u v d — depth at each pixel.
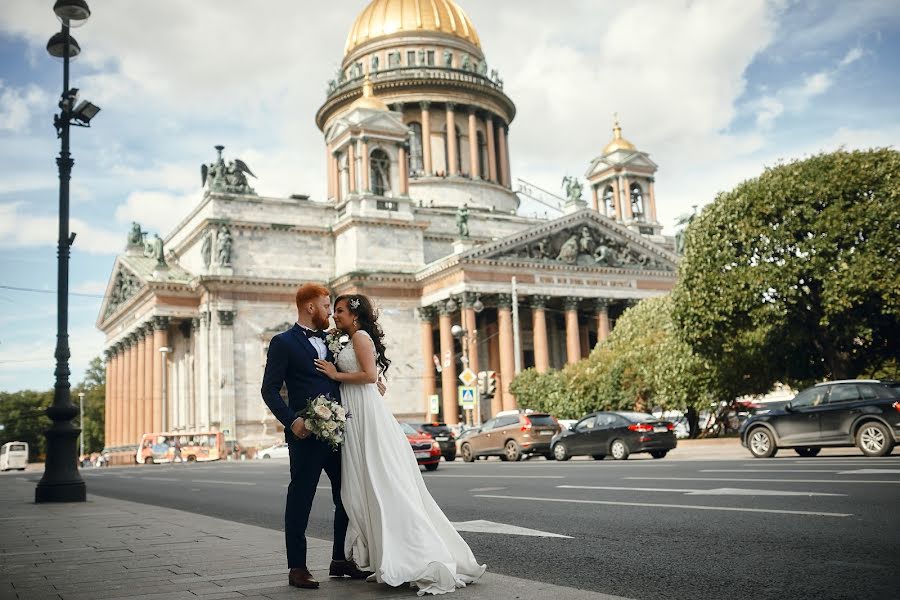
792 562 9.79
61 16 27.14
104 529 16.48
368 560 9.29
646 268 94.62
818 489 16.75
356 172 94.00
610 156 112.88
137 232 109.12
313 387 9.62
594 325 101.12
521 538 12.98
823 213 43.34
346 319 10.06
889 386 28.73
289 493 9.51
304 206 94.50
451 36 118.88
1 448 144.25
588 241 91.94
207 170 98.50
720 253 46.75
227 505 23.39
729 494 16.95
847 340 45.50
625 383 59.00
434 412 73.62
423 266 93.94
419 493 9.35
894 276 41.59
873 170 43.12
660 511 15.05
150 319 91.50
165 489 33.75
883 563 9.45
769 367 49.38
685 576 9.39
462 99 114.94
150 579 10.05
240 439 85.62
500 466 37.09
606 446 39.53
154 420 88.69
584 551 11.47
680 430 63.56
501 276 85.75
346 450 9.48
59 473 25.73
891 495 15.09
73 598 8.89
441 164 113.69
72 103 27.52
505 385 83.38
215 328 86.44
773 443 30.92
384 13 119.75
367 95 96.56
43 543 14.36
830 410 29.39
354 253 90.56
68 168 27.45
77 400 168.00
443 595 8.38
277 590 8.94
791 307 45.53
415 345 90.50
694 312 47.44
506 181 120.44
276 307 89.69
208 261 89.00
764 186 45.31
